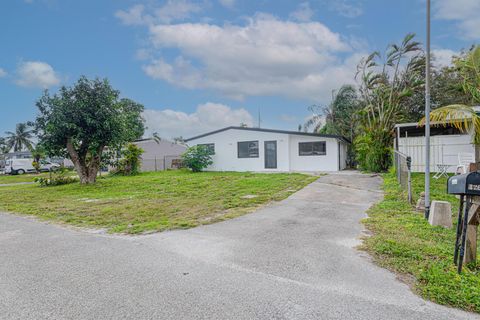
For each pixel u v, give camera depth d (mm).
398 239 4465
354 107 23469
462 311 2551
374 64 16953
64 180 17609
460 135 13406
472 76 10289
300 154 18297
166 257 4016
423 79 16266
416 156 14227
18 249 4590
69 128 13500
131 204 8672
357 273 3361
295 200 8344
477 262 3490
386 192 9125
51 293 3008
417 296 2812
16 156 49594
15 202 10516
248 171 18719
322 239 4668
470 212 3307
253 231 5258
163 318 2494
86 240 5031
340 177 13609
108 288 3092
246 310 2602
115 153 18625
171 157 28797
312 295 2855
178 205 8203
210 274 3402
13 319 2523
